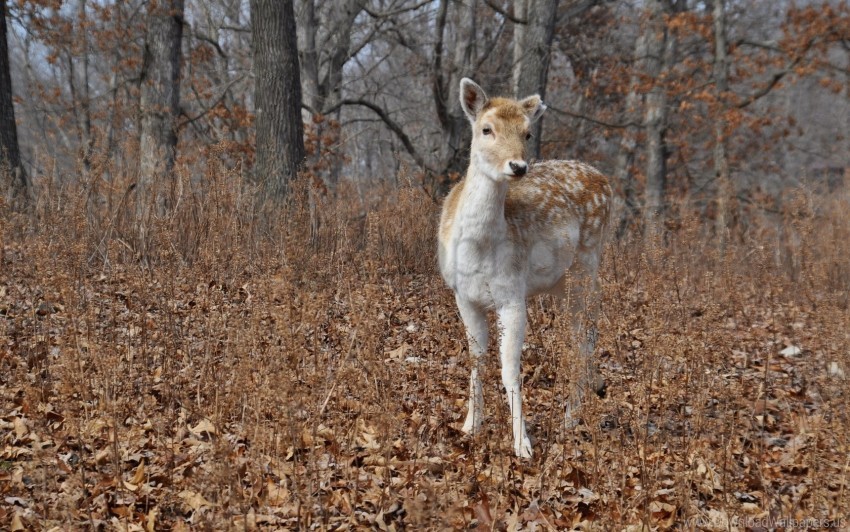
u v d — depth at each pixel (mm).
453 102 34188
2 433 7895
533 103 9297
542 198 9500
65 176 15695
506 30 40188
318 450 7707
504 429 8227
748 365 12078
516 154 8164
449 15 40656
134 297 11508
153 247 13289
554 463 7879
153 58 24766
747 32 39875
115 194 15336
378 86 37656
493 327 8883
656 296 10000
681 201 25500
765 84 32625
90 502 6723
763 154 45438
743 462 8453
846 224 20688
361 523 6766
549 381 10812
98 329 9703
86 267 11305
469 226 8547
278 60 19141
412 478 7445
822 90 52562
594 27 40281
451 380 9547
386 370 8688
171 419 8250
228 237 13297
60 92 36250
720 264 16688
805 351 12609
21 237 13508
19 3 28781
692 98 34094
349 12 35562
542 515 7000
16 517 6254
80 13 31625
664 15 32406
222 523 6109
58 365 8047
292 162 19297
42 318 10984
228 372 8477
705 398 8281
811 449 8062
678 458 7859
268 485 7059
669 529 7000
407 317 12453
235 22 39125
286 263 10859
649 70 35188
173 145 24688
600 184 10703
